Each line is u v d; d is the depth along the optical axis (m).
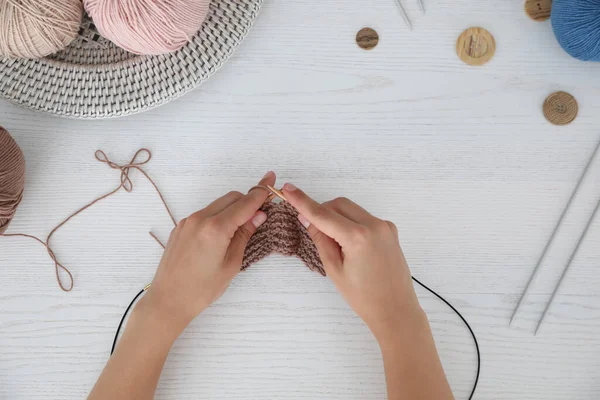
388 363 0.58
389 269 0.59
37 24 0.56
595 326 0.65
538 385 0.65
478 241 0.67
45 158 0.67
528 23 0.69
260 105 0.68
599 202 0.67
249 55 0.68
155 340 0.58
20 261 0.66
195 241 0.59
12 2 0.55
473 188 0.68
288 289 0.66
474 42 0.68
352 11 0.69
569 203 0.67
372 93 0.68
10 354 0.65
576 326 0.65
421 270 0.67
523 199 0.67
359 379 0.65
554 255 0.67
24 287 0.66
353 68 0.69
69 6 0.57
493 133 0.68
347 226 0.58
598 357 0.65
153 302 0.59
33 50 0.59
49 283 0.66
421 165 0.68
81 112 0.65
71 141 0.68
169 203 0.67
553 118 0.67
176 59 0.65
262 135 0.68
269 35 0.69
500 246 0.67
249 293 0.66
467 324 0.66
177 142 0.68
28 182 0.67
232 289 0.66
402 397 0.55
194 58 0.65
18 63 0.64
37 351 0.65
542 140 0.68
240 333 0.65
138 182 0.67
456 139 0.68
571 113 0.67
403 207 0.67
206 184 0.68
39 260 0.66
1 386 0.64
